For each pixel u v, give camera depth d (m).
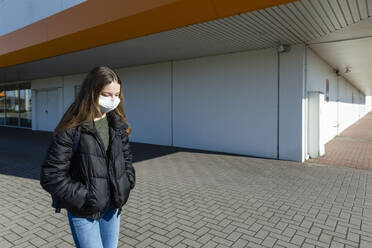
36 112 15.40
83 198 1.48
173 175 5.61
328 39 6.50
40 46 7.49
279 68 7.06
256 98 7.46
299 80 6.79
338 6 4.54
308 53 7.20
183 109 8.95
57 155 1.45
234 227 3.22
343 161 6.85
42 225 3.30
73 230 1.59
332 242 2.87
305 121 7.04
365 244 2.83
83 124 1.51
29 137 12.26
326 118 9.91
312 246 2.79
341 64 10.31
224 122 8.09
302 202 4.03
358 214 3.59
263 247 2.77
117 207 1.66
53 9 7.49
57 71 11.70
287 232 3.09
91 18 5.90
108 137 1.67
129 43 6.82
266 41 6.56
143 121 10.04
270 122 7.26
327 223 3.32
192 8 4.67
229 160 7.04
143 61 9.25
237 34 6.03
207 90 8.38
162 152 8.20
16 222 3.39
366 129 14.93
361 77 14.45
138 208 3.83
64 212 3.71
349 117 16.80
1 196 4.35
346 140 10.65
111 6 5.50
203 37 6.24
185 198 4.23
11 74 12.81
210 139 8.41
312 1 4.34
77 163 1.54
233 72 7.84
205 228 3.20
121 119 1.77
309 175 5.55
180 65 8.95
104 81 1.52
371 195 4.33
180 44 6.88
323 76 9.33
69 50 7.41
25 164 6.73
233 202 4.05
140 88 10.07
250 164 6.58
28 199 4.21
